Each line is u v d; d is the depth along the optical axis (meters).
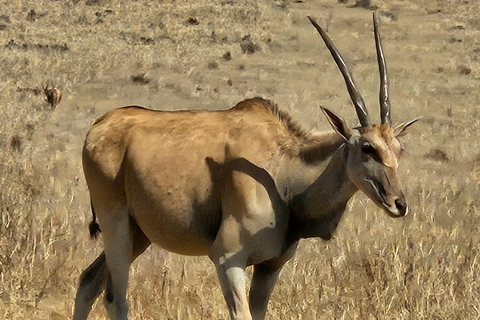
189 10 125.56
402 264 33.34
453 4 137.75
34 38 104.12
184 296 33.12
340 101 75.06
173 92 78.81
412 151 59.47
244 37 108.75
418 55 102.00
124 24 116.75
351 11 130.75
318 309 31.27
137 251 30.12
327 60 97.38
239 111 27.77
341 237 38.38
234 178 26.27
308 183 26.27
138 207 28.19
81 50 98.12
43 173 48.84
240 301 25.86
